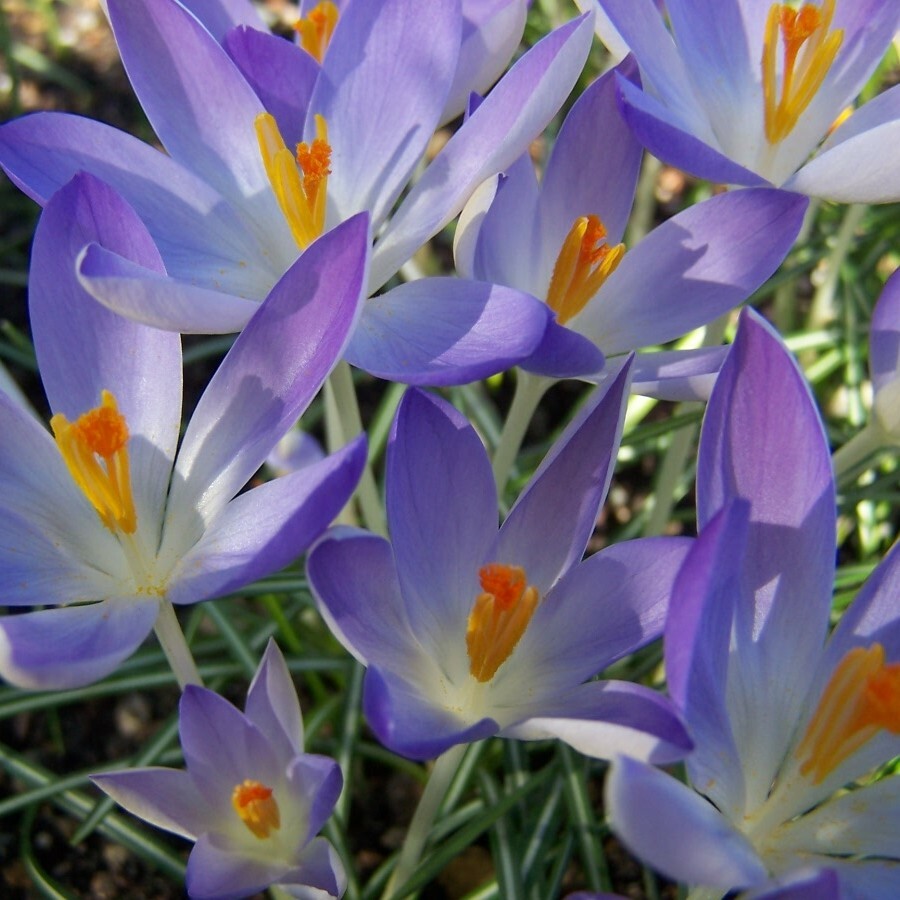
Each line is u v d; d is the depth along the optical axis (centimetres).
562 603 13
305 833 13
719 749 13
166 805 13
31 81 32
